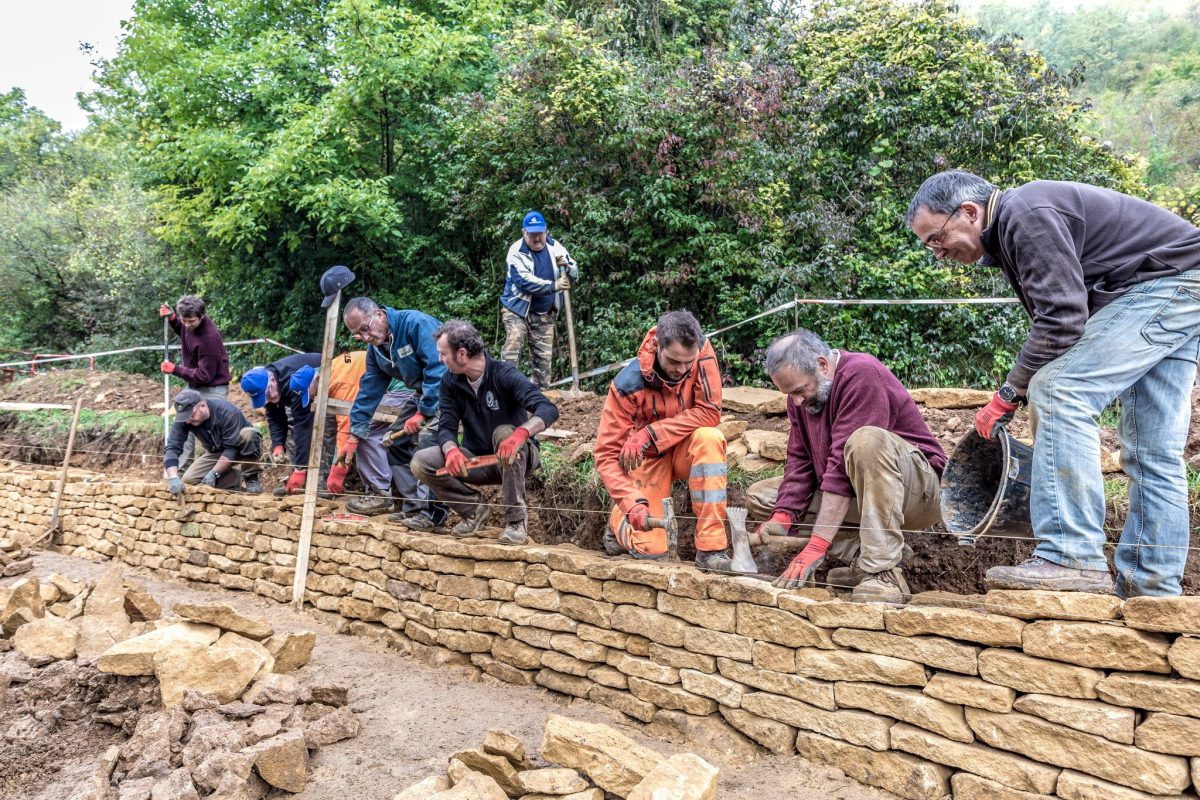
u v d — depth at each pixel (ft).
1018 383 8.46
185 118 41.19
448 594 14.39
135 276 53.01
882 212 27.94
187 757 10.10
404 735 11.16
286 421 21.13
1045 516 8.27
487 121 31.76
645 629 11.36
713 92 27.68
